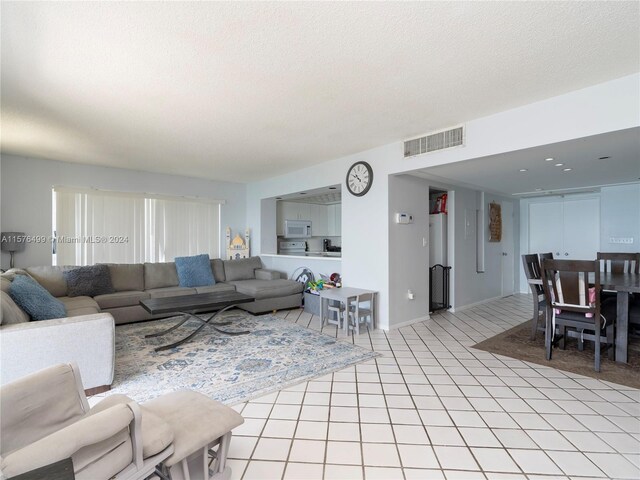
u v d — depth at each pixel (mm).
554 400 2389
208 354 3285
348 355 3260
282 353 3314
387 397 2436
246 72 2289
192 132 3533
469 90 2596
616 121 2426
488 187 5508
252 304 4949
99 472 1106
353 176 4480
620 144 2904
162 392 2496
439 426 2064
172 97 2670
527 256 3777
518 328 4289
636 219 5160
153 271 5113
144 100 2719
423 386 2613
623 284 3061
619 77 2406
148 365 3012
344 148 4223
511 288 6879
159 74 2297
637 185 5141
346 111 3010
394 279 4223
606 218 5461
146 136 3652
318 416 2182
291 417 2170
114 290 4652
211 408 1628
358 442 1909
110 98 2672
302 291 5488
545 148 2963
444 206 5359
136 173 5406
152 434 1318
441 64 2209
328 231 8047
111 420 1118
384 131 3586
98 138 3707
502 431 2012
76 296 4266
